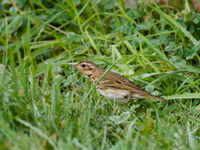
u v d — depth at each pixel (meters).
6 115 8.39
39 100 10.26
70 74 12.92
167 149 8.00
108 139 8.86
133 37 13.78
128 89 11.24
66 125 8.70
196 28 13.76
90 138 8.70
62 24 15.16
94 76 11.93
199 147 7.97
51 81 12.64
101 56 13.38
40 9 15.16
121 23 14.80
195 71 12.14
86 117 9.38
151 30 14.26
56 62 13.02
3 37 15.06
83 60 13.16
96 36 14.26
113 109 10.77
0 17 15.70
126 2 16.20
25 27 15.45
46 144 7.59
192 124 9.91
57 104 9.59
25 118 8.82
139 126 9.81
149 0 15.12
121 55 13.36
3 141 7.30
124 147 7.72
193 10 14.31
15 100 9.38
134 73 12.38
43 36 15.24
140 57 13.19
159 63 13.12
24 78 10.72
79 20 14.02
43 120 8.91
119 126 9.46
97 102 10.30
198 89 11.59
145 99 11.59
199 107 10.77
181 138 8.57
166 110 10.80
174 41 13.70
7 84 10.24
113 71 12.67
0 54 14.74
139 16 14.51
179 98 11.16
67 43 14.07
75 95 10.86
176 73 11.77
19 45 13.74
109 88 11.58
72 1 14.47
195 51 12.59
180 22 13.78
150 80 12.34
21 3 15.76
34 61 14.19
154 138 8.62
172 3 14.77
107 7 15.36
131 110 10.45
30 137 7.80
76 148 7.54
